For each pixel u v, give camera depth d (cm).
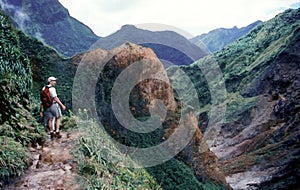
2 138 559
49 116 732
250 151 5028
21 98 836
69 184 523
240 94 7388
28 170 548
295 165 3481
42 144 675
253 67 8188
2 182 489
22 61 995
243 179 3581
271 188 3334
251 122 6069
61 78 1456
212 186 1727
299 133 4181
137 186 696
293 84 6241
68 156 617
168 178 1290
